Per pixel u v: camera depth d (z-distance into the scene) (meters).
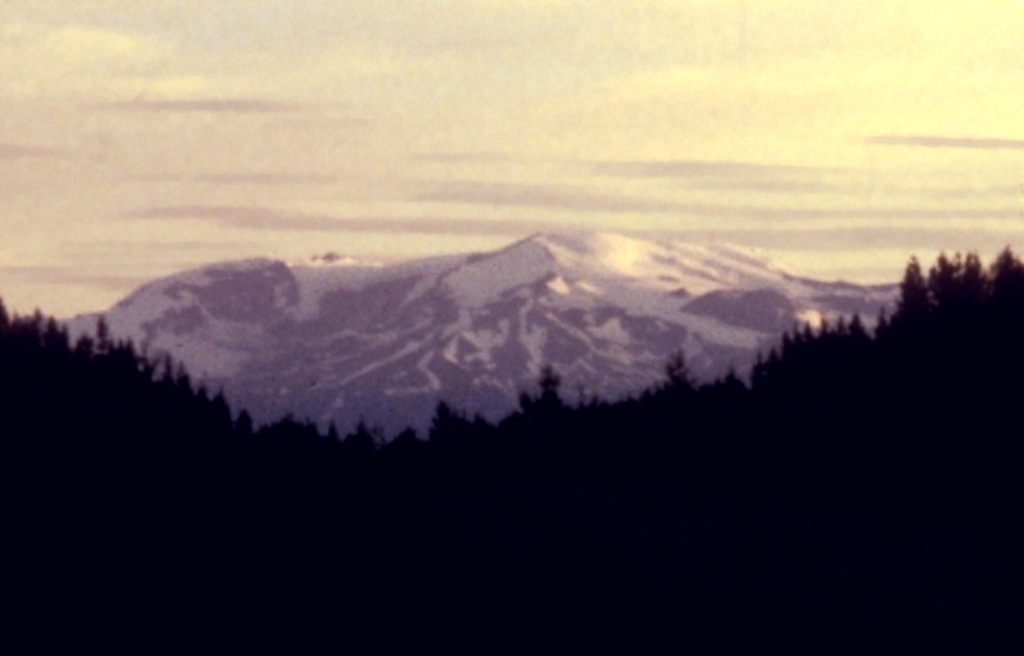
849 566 129.88
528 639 94.31
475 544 130.75
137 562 115.19
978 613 109.00
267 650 90.81
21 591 103.12
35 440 164.12
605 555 127.12
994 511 184.12
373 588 109.06
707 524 154.25
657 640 94.88
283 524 136.88
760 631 98.12
